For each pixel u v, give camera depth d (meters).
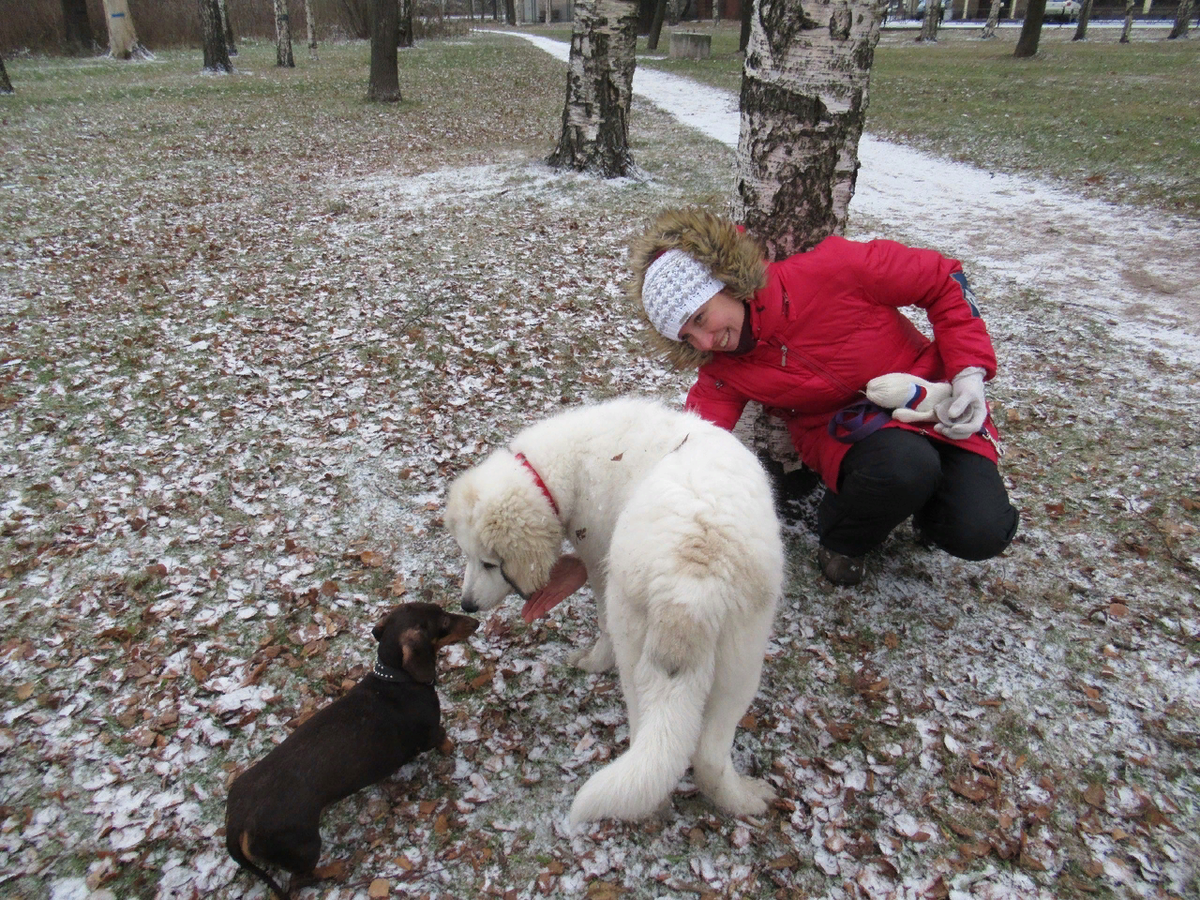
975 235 7.58
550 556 2.41
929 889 2.05
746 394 2.76
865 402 2.71
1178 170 8.95
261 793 2.02
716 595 1.80
